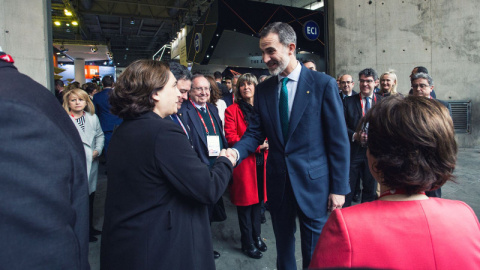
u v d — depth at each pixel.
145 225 1.05
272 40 1.51
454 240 0.63
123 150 1.08
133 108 1.08
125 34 22.92
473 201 3.21
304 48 10.42
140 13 16.19
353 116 2.88
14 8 3.42
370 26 5.86
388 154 0.67
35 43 3.57
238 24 9.27
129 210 1.06
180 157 1.05
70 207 0.60
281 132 1.62
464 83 5.82
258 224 2.47
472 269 0.62
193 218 1.15
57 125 0.61
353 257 0.63
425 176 0.64
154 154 1.03
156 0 15.22
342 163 1.53
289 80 1.63
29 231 0.52
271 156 1.69
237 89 2.64
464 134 5.90
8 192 0.52
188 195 1.06
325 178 1.58
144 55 32.03
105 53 17.88
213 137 2.31
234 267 2.24
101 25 20.61
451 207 0.68
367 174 2.90
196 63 10.91
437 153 0.64
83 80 19.67
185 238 1.10
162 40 24.97
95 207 3.48
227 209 3.43
